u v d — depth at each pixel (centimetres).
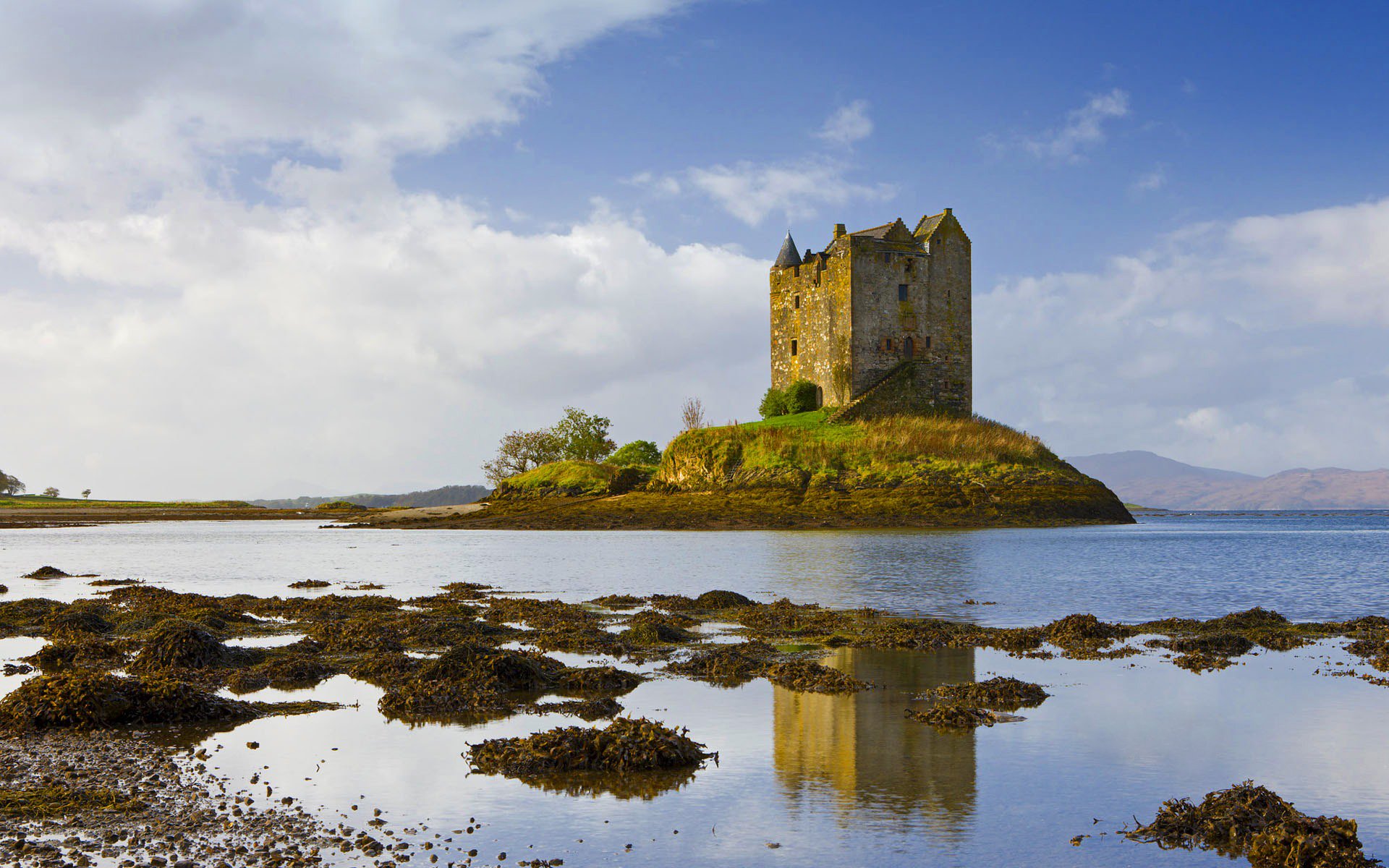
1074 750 1134
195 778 1024
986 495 6938
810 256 9550
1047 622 2206
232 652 1705
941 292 9131
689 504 7188
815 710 1337
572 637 1888
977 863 815
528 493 8238
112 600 2605
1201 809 909
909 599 2642
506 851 832
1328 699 1401
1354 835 845
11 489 18750
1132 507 17700
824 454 7431
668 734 1109
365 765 1078
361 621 2098
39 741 1174
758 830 886
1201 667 1634
